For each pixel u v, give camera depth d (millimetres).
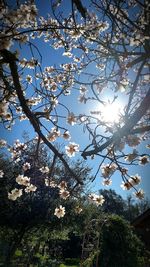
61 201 18609
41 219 19078
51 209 18625
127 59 5457
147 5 4121
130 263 10422
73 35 4824
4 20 3742
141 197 3980
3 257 20375
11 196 5055
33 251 21609
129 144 3836
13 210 18891
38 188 17906
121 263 10391
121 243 10562
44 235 21281
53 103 4148
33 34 5637
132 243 10836
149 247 15930
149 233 16328
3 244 21047
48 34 5793
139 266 10617
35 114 3443
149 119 4828
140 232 16453
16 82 3174
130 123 3453
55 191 18438
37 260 21828
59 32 5789
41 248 26906
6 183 15789
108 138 3514
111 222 10930
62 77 5512
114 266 10352
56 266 23344
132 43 4406
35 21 4539
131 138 3822
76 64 6160
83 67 5305
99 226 11867
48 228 20391
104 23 5184
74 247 34594
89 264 10688
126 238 10719
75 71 5324
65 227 19906
